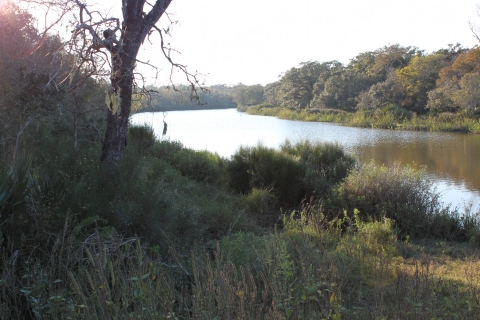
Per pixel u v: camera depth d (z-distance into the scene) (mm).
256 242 4773
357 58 73438
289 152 10789
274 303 2797
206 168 10289
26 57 5980
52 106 6316
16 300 3041
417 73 43938
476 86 32906
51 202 4164
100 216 4316
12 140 5953
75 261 3275
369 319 3236
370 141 23719
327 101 56812
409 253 5859
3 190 3666
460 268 5125
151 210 4723
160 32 6160
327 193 8383
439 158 17125
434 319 3055
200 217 5934
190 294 3389
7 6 6363
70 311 2590
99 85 8508
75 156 5879
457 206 8727
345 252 4820
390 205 7266
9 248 3500
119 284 2990
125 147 6160
